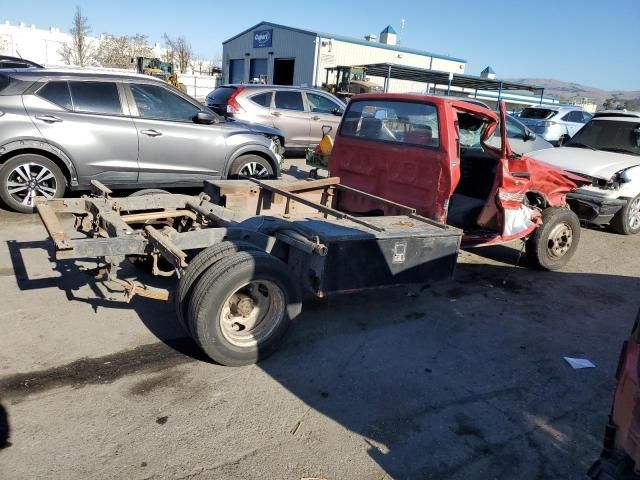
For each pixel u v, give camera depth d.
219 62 54.41
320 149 9.95
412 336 4.32
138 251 3.72
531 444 3.08
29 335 3.82
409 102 5.35
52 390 3.21
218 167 7.76
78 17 40.88
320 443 2.94
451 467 2.84
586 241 7.99
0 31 45.41
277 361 3.75
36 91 6.52
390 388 3.53
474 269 6.21
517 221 5.64
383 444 2.97
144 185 7.34
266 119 12.09
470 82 25.41
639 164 8.19
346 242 3.85
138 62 33.94
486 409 3.39
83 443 2.78
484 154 6.29
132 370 3.49
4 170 6.43
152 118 7.21
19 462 2.61
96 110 6.85
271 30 35.28
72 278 4.86
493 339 4.40
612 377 3.94
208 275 3.40
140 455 2.73
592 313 5.15
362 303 4.91
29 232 6.02
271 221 4.21
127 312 4.29
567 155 8.54
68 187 6.93
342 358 3.87
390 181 5.54
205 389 3.34
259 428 3.02
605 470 2.08
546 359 4.13
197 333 3.39
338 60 32.81
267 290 3.65
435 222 4.54
